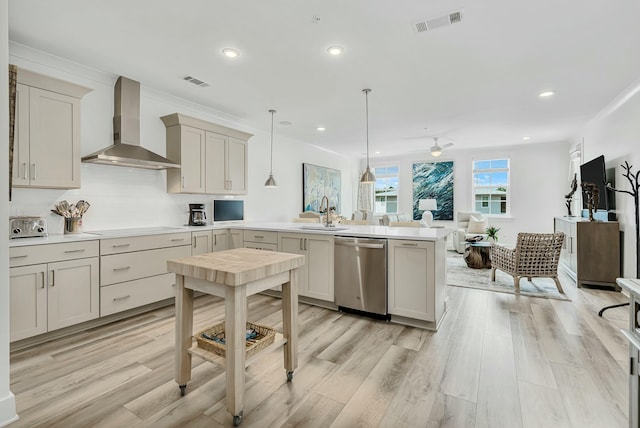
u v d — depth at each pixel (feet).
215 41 8.63
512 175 24.75
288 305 6.51
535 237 12.82
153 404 5.75
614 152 14.06
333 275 10.99
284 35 8.30
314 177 23.58
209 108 14.60
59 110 9.25
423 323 9.50
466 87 12.06
